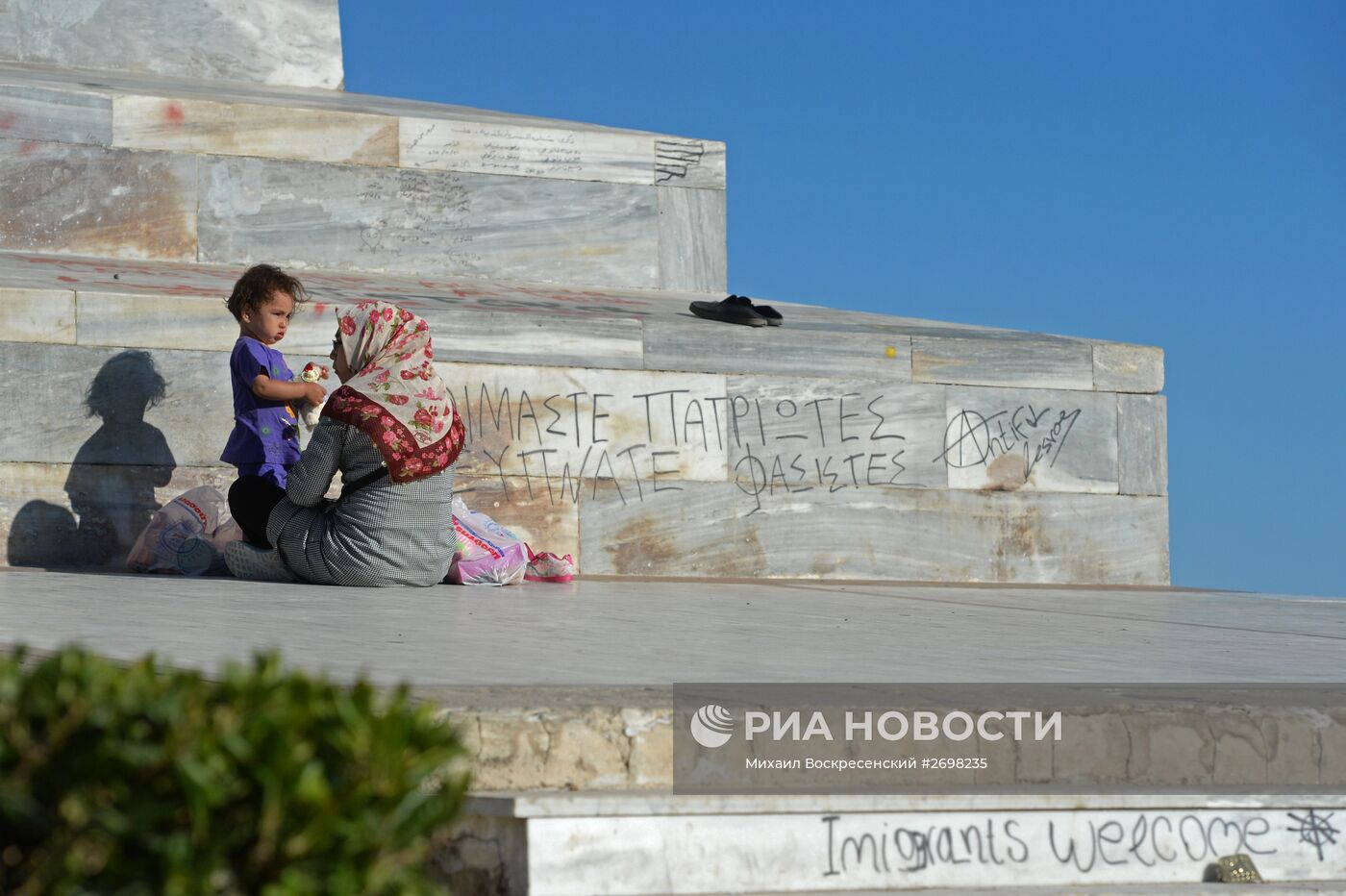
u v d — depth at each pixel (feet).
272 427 28.12
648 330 35.78
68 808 6.81
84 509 30.76
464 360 34.22
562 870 10.44
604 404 35.19
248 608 21.08
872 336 37.63
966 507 37.88
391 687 12.56
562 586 29.01
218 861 6.81
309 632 17.93
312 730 7.20
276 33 55.57
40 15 51.72
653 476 35.45
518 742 11.43
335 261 43.50
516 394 34.47
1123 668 17.20
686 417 35.86
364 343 25.94
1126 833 12.00
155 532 29.12
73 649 7.43
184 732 6.95
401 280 41.96
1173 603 31.22
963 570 37.76
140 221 41.22
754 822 11.05
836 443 36.99
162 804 6.91
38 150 40.24
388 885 7.38
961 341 38.24
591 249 46.60
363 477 25.70
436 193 44.83
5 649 14.49
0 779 6.90
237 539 28.81
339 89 56.49
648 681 13.92
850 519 36.88
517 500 34.27
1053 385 38.91
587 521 34.83
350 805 7.06
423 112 47.39
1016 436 38.50
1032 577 38.42
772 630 20.93
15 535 30.22
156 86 47.29
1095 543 39.04
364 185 43.93
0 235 39.81
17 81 42.19
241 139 42.50
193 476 31.71
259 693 7.31
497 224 45.55
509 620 20.65
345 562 25.52
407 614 20.85
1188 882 12.03
